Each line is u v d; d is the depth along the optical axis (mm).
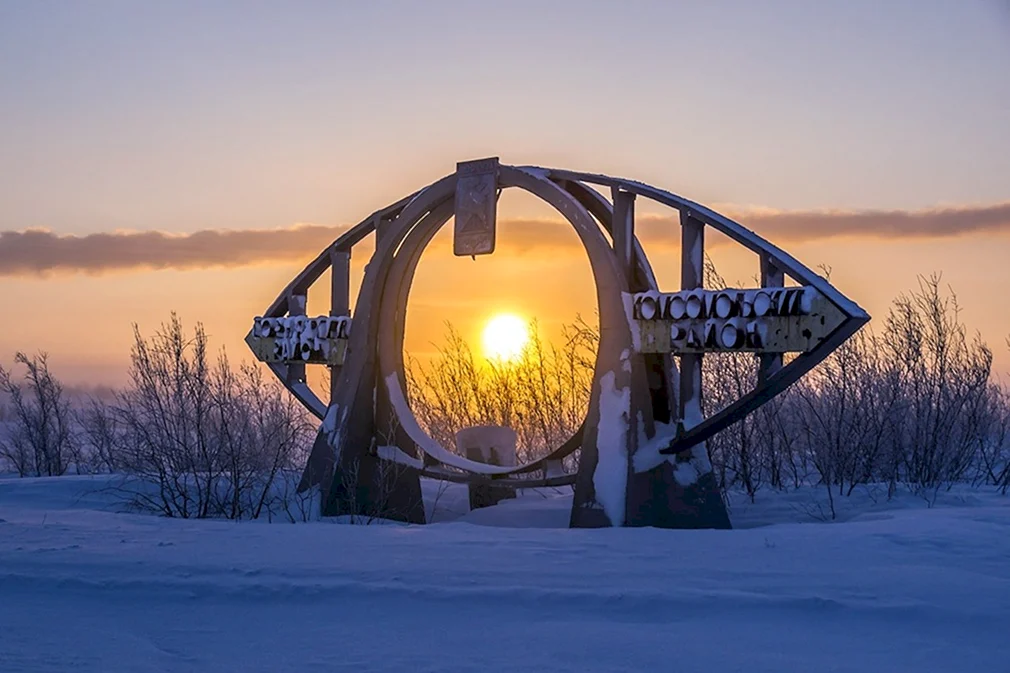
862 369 13641
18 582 6578
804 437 14625
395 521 11664
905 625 5508
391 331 12180
